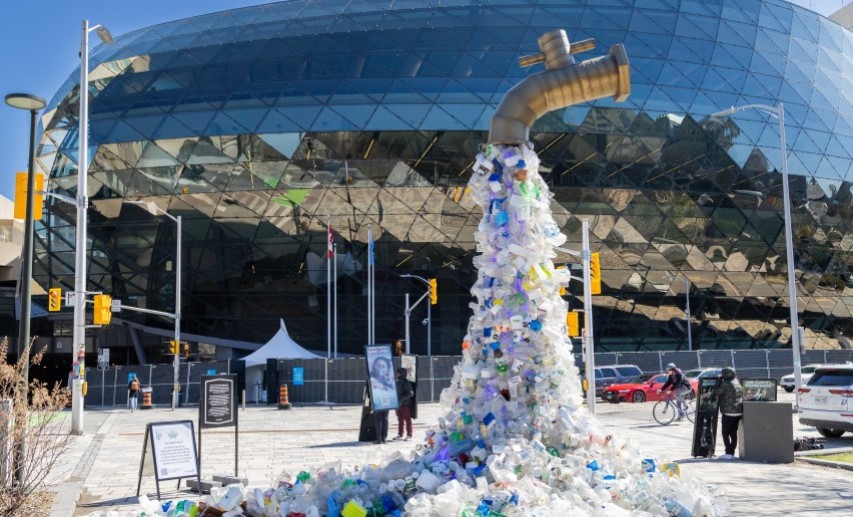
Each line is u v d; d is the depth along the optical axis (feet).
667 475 28.89
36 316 207.31
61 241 183.21
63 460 52.01
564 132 155.63
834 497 34.63
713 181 164.45
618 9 174.50
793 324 88.38
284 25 175.42
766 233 170.40
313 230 164.66
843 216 177.37
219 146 161.27
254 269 170.60
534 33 165.78
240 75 166.81
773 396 51.03
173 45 179.22
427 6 174.81
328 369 123.85
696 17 177.78
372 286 160.04
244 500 25.23
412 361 66.90
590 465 26.53
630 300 166.30
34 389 33.91
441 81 159.02
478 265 29.17
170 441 37.63
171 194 166.71
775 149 169.17
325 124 157.17
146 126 165.58
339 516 23.77
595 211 159.94
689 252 166.20
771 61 177.17
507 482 24.03
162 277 175.63
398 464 27.04
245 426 80.69
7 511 29.99
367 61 162.91
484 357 28.45
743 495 35.19
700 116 163.94
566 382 28.53
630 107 159.84
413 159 156.66
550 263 28.91
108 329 226.58
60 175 179.22
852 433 67.10
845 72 190.90
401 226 161.38
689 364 140.05
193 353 195.72
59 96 188.65
